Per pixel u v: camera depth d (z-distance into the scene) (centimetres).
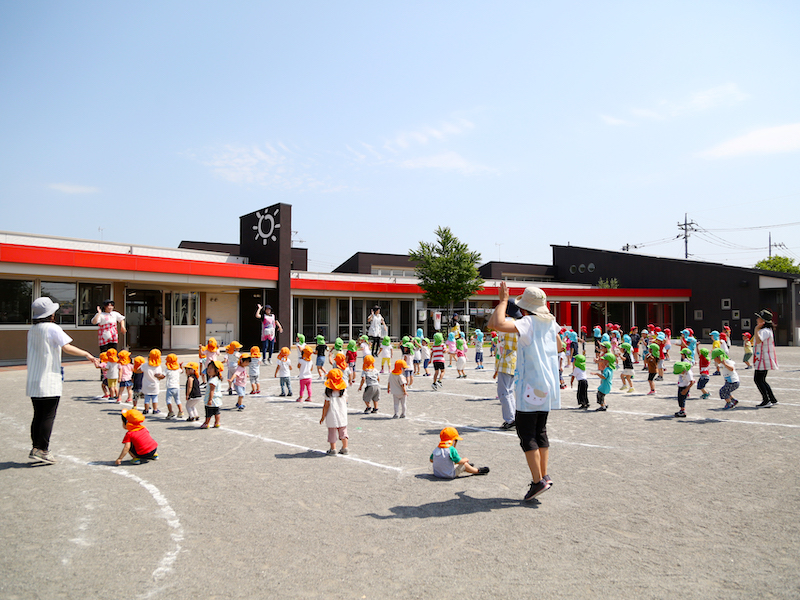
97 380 1566
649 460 701
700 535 450
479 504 533
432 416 1054
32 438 684
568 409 1141
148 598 350
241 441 828
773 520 484
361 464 691
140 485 598
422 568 392
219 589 362
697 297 4419
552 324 541
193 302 2814
